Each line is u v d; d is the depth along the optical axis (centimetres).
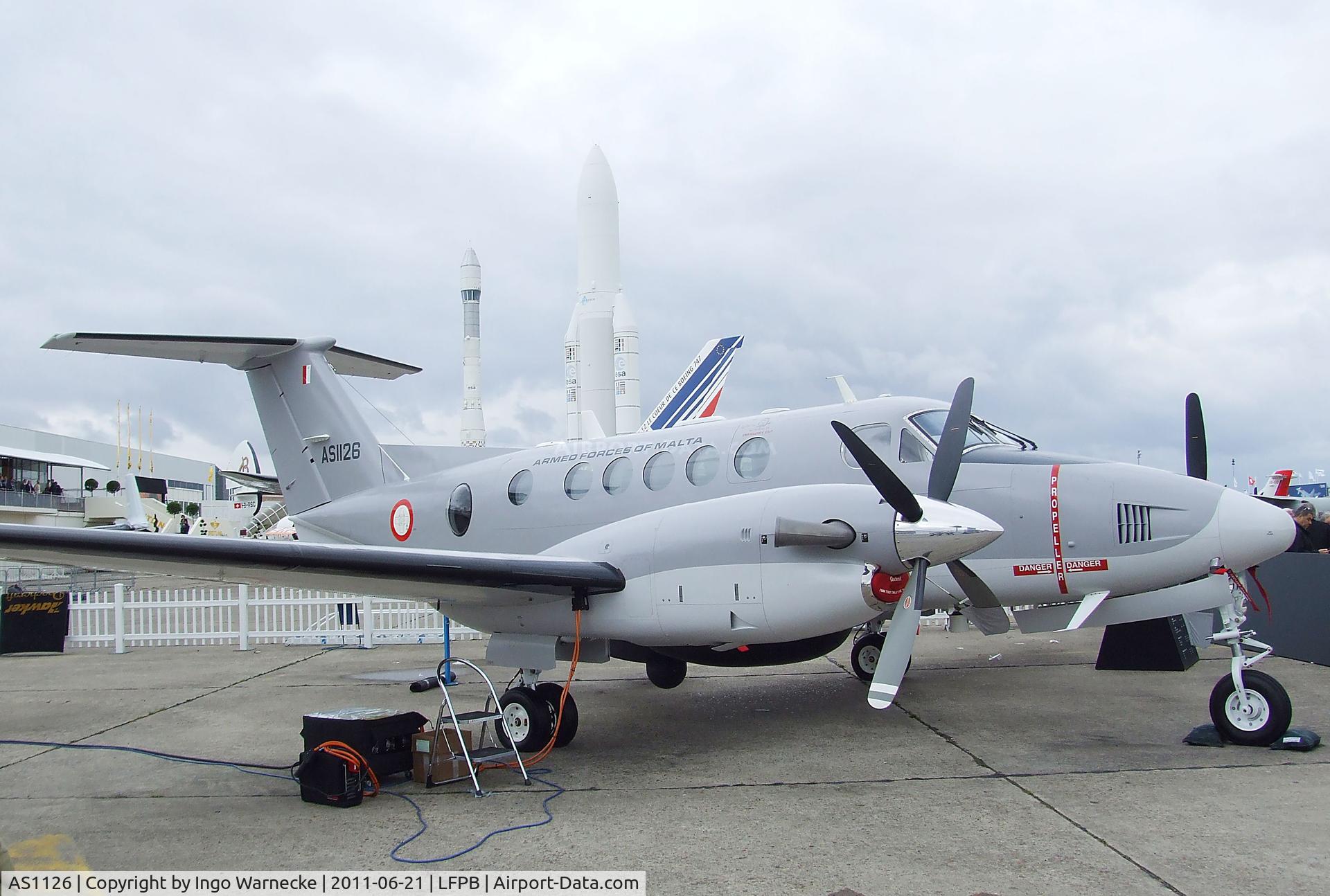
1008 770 611
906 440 765
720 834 491
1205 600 703
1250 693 650
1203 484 692
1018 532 726
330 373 1132
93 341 952
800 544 613
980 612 760
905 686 948
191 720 844
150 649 1393
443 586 653
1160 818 500
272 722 829
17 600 1345
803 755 670
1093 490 707
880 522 596
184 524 4559
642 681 1027
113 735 787
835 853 457
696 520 661
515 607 712
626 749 703
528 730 688
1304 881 409
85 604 1388
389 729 600
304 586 671
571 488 922
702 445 857
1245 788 553
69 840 507
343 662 1222
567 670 1116
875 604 604
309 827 523
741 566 632
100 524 5472
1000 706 834
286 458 1171
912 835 482
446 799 573
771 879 425
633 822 518
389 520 1063
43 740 768
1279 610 1062
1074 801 536
